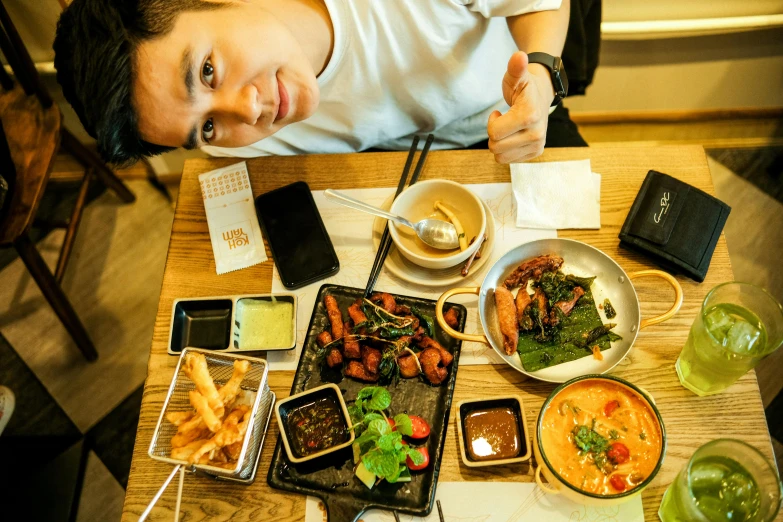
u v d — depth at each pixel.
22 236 1.89
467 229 1.41
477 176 1.50
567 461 1.12
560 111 1.93
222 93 1.12
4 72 2.00
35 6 2.09
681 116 2.69
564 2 1.54
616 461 1.10
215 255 1.46
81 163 2.37
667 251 1.32
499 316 1.28
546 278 1.31
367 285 1.37
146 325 2.53
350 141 1.72
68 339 2.50
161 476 1.23
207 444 1.08
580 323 1.28
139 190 2.83
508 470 1.17
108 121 1.07
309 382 1.28
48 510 2.16
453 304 1.33
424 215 1.44
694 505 0.95
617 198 1.44
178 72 1.04
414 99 1.63
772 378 2.16
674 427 1.19
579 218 1.42
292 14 1.37
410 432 1.15
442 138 1.81
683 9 2.27
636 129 2.75
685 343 1.24
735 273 2.41
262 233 1.47
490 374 1.27
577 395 1.16
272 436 1.25
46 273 2.09
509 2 1.48
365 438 1.13
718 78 2.53
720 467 1.03
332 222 1.47
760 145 2.64
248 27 1.10
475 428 1.20
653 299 1.32
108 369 2.44
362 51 1.46
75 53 1.05
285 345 1.32
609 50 2.45
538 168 1.48
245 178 1.54
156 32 1.03
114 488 2.21
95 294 2.62
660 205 1.36
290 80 1.20
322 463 1.20
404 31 1.46
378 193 1.50
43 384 2.42
